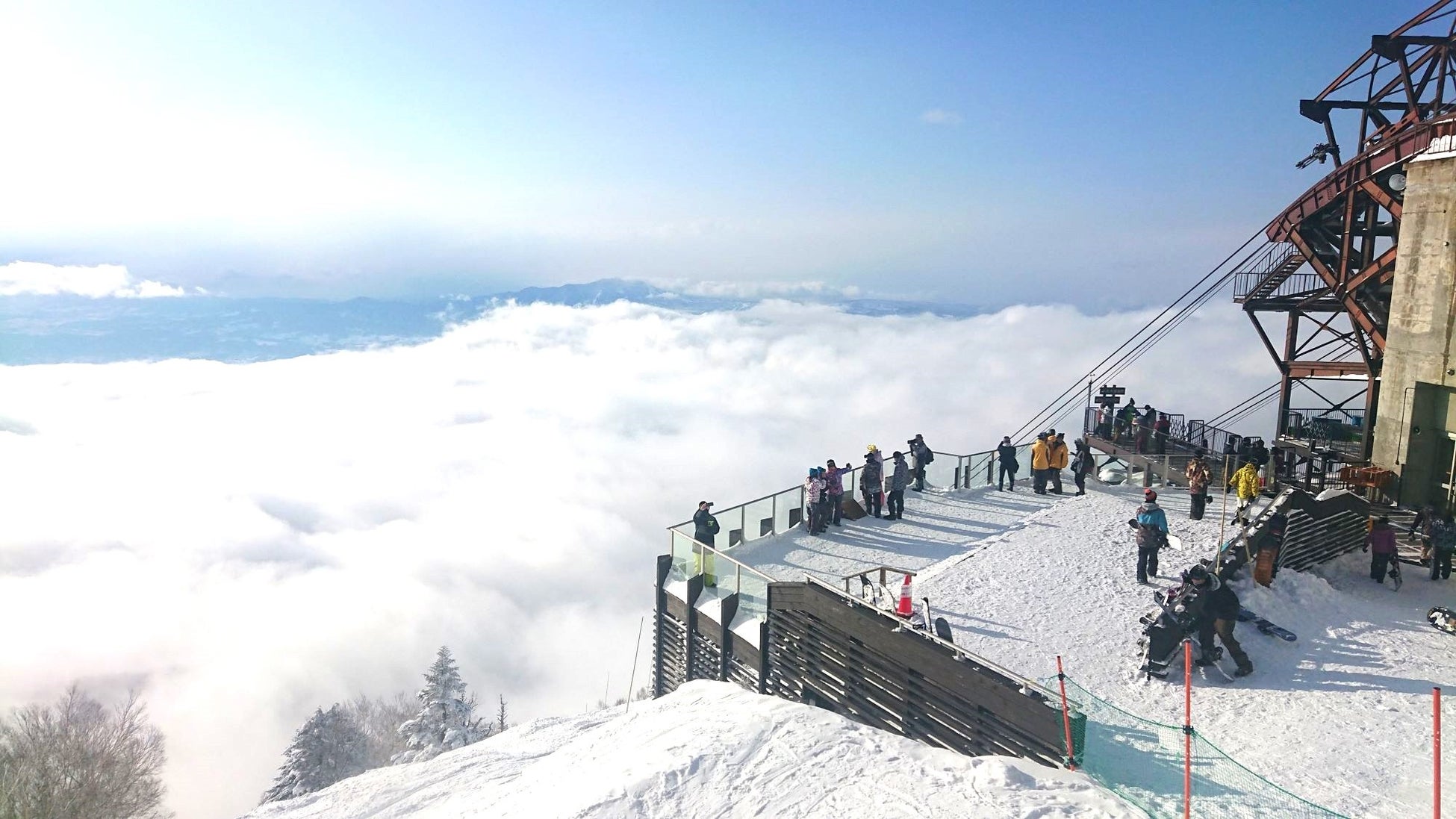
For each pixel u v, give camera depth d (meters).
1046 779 9.98
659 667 22.00
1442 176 19.98
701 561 20.28
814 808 9.98
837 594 15.13
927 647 12.81
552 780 13.25
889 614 13.79
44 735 31.36
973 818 9.15
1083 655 14.01
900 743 11.75
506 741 19.20
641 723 15.30
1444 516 17.64
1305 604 15.61
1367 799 9.53
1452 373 19.67
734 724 13.35
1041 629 15.11
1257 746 10.95
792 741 12.12
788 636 16.44
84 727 32.50
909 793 10.00
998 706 11.42
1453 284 19.67
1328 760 10.44
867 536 23.02
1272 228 27.55
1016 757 11.02
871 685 14.02
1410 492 20.66
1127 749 10.41
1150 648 13.22
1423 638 14.23
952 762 10.87
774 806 10.14
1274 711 11.91
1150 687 12.88
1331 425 27.44
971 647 14.48
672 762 11.77
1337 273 24.78
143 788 33.44
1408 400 20.59
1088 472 26.11
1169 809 9.07
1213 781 9.48
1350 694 12.29
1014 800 9.45
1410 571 17.44
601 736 15.47
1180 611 13.41
